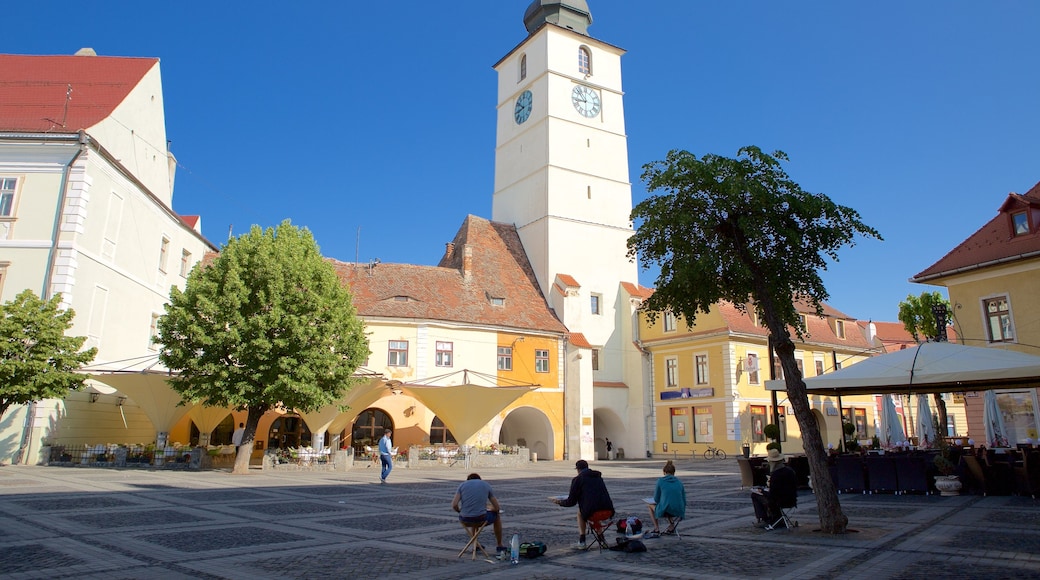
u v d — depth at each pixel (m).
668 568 8.46
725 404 39.47
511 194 48.62
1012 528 11.09
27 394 20.80
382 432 35.69
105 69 30.66
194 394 23.59
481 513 9.32
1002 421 22.59
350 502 15.76
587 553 9.58
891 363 16.06
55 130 25.31
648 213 12.20
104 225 26.86
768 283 12.14
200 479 21.02
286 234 26.30
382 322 35.19
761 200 11.21
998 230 25.89
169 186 34.38
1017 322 24.05
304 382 23.78
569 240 44.62
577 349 39.94
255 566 8.42
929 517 12.68
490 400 31.02
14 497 14.69
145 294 30.69
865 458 18.06
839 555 9.05
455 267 43.09
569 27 49.31
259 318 23.48
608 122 48.78
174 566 8.34
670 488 10.98
